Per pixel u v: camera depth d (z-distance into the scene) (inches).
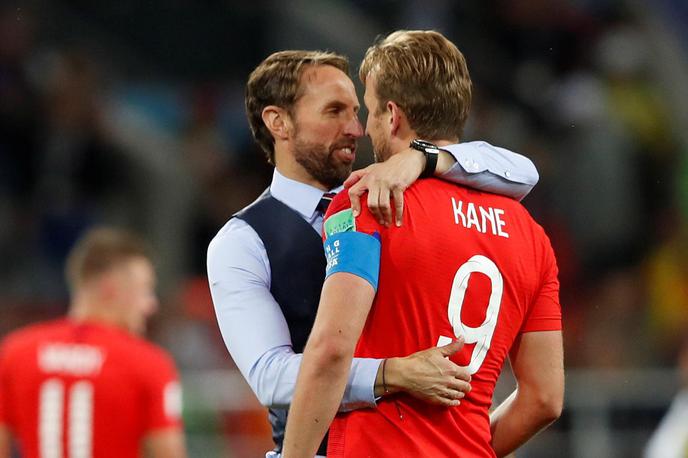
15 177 1264.8
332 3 1433.3
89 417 640.4
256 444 857.5
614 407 887.7
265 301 422.0
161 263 1225.4
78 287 679.7
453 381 369.4
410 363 368.2
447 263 376.8
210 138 1339.8
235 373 897.5
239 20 1433.3
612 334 1174.3
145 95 1396.4
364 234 370.6
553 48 1402.6
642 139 1315.2
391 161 381.1
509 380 854.5
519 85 1387.8
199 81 1423.5
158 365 650.2
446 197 385.1
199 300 1139.9
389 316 374.9
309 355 363.6
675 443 813.9
